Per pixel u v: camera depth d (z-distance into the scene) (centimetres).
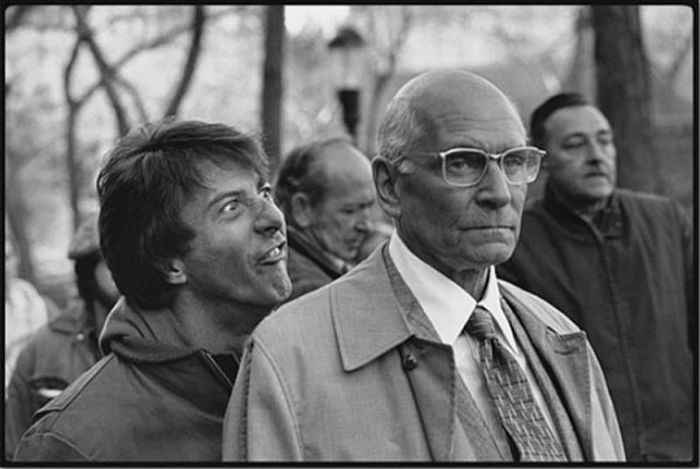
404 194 274
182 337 296
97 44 1447
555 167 506
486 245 266
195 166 291
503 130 267
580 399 287
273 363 267
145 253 292
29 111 1786
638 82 752
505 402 272
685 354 505
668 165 1614
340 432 262
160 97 1728
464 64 2003
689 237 520
